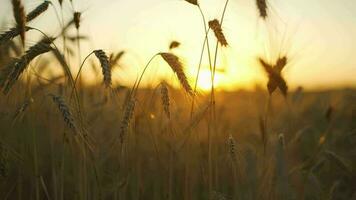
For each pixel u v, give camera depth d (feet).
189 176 3.73
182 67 2.88
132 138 3.56
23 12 2.57
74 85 2.71
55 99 2.54
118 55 3.64
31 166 3.31
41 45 2.60
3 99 3.08
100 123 4.09
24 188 3.69
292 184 3.57
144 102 3.42
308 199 3.68
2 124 3.35
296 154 4.34
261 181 3.38
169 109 3.01
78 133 2.55
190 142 3.75
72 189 3.73
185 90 2.89
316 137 4.74
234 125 4.99
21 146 3.27
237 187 3.24
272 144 3.60
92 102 4.10
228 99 4.70
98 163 3.27
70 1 3.19
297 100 4.90
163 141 3.98
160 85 3.14
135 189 3.79
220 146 4.37
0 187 3.44
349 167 3.66
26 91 3.01
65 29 3.23
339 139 4.75
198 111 3.25
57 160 3.65
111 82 2.57
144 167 4.15
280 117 4.66
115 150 3.68
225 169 4.02
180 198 3.92
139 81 2.92
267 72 3.06
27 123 3.34
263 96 4.45
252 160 3.39
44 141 3.84
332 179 4.09
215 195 3.04
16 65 2.56
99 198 3.12
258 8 2.99
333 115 4.45
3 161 2.83
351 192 4.00
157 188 3.84
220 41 3.02
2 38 2.60
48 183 3.79
